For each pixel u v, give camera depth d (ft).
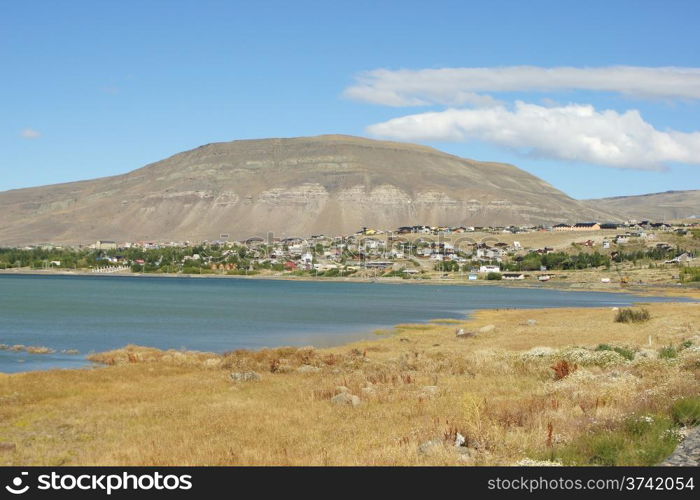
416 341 220.64
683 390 75.56
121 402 103.91
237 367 149.79
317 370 142.51
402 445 63.36
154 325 314.55
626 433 59.16
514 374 125.08
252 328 302.45
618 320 275.39
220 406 97.55
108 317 359.66
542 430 64.90
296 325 318.24
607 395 84.43
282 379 129.39
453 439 63.67
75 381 125.39
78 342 240.32
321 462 59.31
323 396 103.40
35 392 111.96
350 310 433.48
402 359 155.12
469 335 230.89
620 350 147.02
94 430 83.15
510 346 191.01
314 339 253.44
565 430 64.28
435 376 122.31
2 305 444.96
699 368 105.91
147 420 88.17
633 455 52.70
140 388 117.91
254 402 100.32
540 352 149.38
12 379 126.00
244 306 471.62
